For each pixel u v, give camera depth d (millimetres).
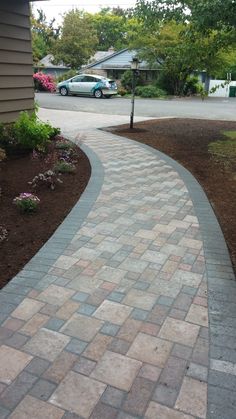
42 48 37188
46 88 27734
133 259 3402
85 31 33312
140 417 1905
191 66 9266
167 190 5324
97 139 9078
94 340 2418
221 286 3010
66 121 12750
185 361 2254
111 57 32219
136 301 2814
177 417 1906
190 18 7762
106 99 22875
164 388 2070
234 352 2326
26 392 2033
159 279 3102
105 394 2031
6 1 6562
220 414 1921
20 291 2904
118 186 5441
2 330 2492
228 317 2648
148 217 4336
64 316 2639
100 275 3145
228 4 6770
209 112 16938
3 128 6781
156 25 9094
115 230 3975
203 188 5512
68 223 4105
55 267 3248
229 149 8156
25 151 6820
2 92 6863
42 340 2412
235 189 5484
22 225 4055
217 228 4062
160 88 27234
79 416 1906
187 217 4355
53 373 2160
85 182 5570
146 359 2270
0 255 3432
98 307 2740
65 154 6789
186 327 2543
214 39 8250
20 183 5332
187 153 7793
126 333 2484
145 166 6621
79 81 24125
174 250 3572
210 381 2113
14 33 6887
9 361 2242
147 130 10695
